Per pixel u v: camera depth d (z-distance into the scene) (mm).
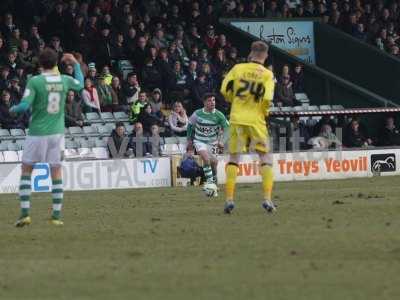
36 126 36062
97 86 72938
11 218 40281
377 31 90375
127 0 79312
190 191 55500
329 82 84062
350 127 75312
